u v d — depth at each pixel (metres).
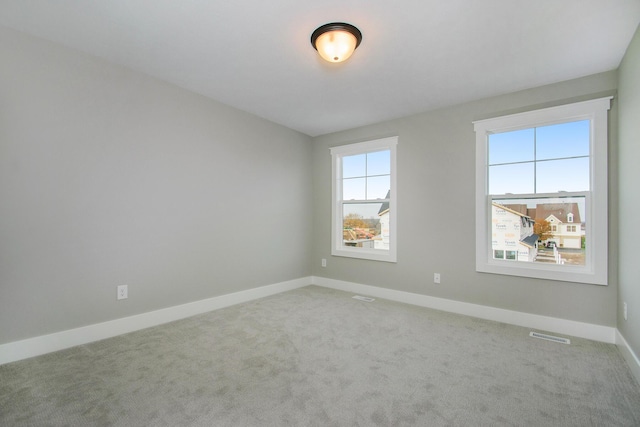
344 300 3.82
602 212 2.60
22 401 1.70
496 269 3.13
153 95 2.89
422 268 3.63
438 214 3.52
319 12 1.92
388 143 3.95
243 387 1.86
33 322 2.24
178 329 2.82
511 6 1.84
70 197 2.40
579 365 2.17
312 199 4.77
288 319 3.11
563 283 2.79
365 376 2.01
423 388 1.87
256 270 3.91
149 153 2.87
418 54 2.39
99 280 2.57
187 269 3.18
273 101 3.40
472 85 2.92
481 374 2.04
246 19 2.00
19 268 2.18
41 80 2.26
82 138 2.46
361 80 2.86
